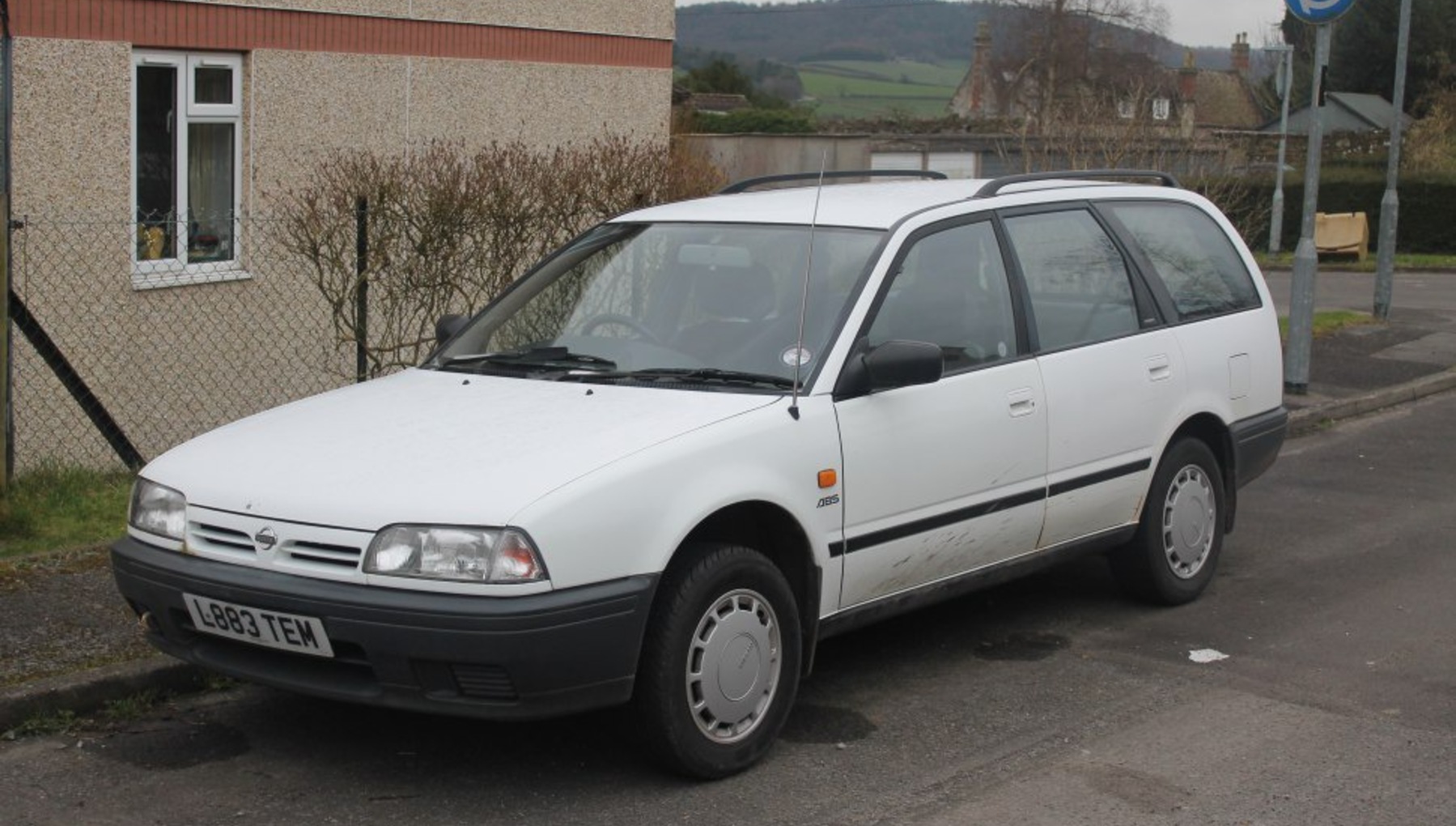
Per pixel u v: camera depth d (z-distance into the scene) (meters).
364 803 4.90
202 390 10.77
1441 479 10.34
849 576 5.54
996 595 7.47
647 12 14.55
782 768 5.24
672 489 4.90
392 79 12.12
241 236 11.07
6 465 7.64
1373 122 54.22
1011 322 6.30
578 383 5.61
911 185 6.78
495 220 9.93
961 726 5.67
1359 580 7.75
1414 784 5.10
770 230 6.13
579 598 4.64
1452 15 54.38
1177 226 7.47
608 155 10.80
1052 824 4.77
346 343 10.80
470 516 4.62
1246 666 6.38
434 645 4.56
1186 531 7.19
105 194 10.09
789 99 54.56
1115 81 47.22
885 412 5.62
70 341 9.93
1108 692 6.06
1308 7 12.66
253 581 4.79
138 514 5.23
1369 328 17.59
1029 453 6.21
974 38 59.72
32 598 6.50
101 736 5.46
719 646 5.04
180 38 10.46
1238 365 7.45
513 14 13.12
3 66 9.02
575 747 5.40
